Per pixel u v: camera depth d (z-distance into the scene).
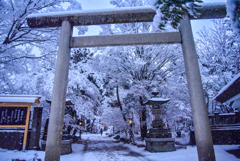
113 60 11.75
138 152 8.80
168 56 11.53
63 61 4.31
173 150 8.52
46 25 4.72
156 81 11.07
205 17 4.28
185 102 11.67
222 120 10.70
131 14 4.38
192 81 3.94
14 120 7.48
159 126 9.11
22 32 8.51
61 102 4.04
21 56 8.91
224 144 9.15
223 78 13.59
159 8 1.85
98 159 7.25
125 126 12.68
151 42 4.39
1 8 6.98
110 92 15.42
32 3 7.61
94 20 4.55
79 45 4.52
